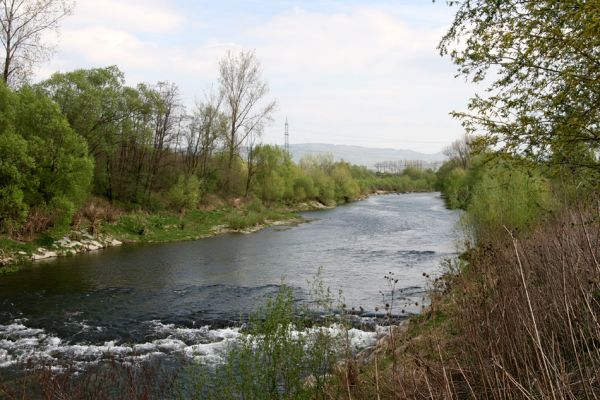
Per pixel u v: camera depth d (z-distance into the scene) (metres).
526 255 6.02
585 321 4.23
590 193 5.90
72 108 30.55
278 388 6.86
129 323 13.77
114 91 33.41
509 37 6.06
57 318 14.23
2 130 22.41
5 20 26.86
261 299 16.36
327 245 29.03
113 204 35.06
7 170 21.69
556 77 6.07
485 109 6.75
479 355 4.09
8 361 10.65
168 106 41.72
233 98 50.84
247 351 7.04
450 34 6.98
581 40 5.25
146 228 32.72
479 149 6.94
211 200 45.56
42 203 25.17
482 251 8.11
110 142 34.16
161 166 43.38
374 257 23.98
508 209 14.41
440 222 40.56
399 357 6.42
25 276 20.08
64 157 24.78
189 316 14.47
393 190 112.56
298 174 63.59
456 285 7.30
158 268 22.23
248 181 51.88
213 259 24.70
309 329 8.07
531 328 3.93
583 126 5.71
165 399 7.90
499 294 4.90
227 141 50.25
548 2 5.73
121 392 7.80
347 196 75.25
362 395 5.51
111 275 20.58
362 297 15.80
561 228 5.42
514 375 4.05
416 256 23.73
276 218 45.34
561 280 4.70
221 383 7.27
